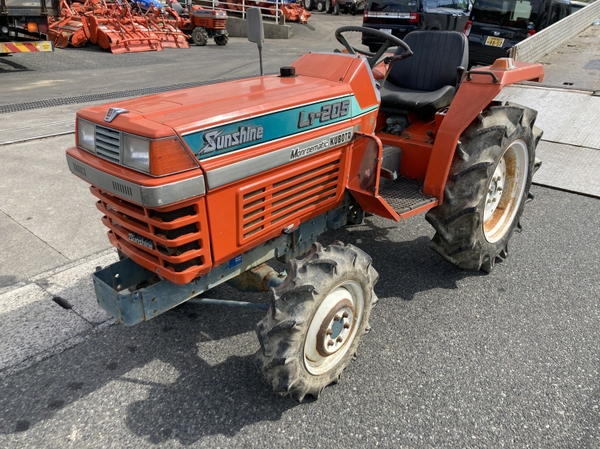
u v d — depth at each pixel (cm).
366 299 249
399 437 221
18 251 362
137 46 1285
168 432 222
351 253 234
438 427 226
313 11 2522
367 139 266
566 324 300
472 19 911
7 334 281
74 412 232
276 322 213
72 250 366
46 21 959
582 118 615
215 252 219
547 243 396
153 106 217
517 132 325
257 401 240
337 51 335
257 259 257
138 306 217
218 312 307
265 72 1021
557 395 246
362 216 316
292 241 276
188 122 195
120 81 895
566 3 948
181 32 1451
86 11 1334
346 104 263
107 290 218
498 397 244
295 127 236
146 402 238
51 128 614
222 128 204
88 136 222
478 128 311
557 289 335
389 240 399
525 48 755
